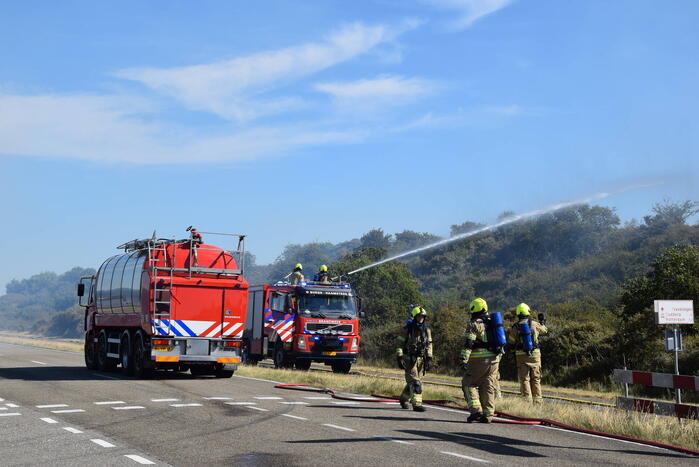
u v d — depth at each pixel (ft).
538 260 252.21
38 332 559.79
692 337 70.64
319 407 45.37
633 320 75.41
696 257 75.20
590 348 78.33
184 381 61.87
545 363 81.25
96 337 75.51
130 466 26.66
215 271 63.98
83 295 77.92
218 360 63.67
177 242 64.08
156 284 62.18
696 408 40.42
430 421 40.73
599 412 42.55
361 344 113.80
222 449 30.14
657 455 32.19
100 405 44.55
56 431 34.68
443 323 97.86
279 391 55.42
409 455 29.58
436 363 95.50
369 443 32.19
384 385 57.57
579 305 102.17
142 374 64.39
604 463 29.30
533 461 29.14
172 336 62.23
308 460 27.99
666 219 214.48
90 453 29.17
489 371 41.04
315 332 84.07
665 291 73.92
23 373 70.08
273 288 88.99
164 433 34.22
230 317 64.28
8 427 35.86
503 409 45.57
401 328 109.91
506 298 228.43
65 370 75.56
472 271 278.67
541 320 52.11
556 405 46.96
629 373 46.24
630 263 194.18
